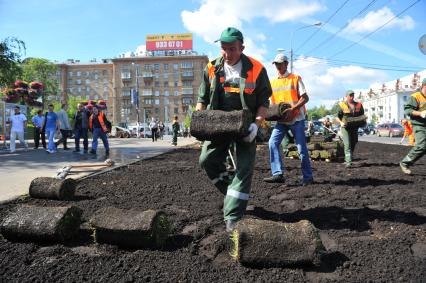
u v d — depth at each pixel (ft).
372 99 407.23
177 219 13.76
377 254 10.35
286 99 21.38
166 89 370.94
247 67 12.99
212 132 11.73
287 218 14.03
